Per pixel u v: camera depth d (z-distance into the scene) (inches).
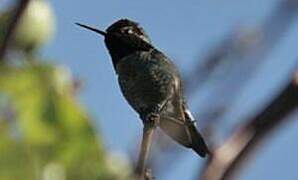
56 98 89.3
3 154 90.0
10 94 87.7
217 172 94.7
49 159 91.0
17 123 89.4
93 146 91.6
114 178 93.2
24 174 91.0
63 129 90.4
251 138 94.9
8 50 89.7
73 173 91.7
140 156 93.9
